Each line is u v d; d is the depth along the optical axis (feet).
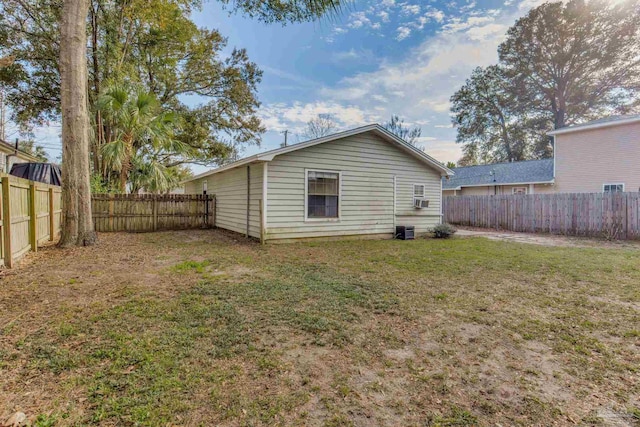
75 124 23.02
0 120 61.05
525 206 41.60
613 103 85.92
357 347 8.75
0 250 15.92
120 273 16.19
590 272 17.37
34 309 10.87
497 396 6.73
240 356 8.10
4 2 40.83
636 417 6.11
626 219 32.58
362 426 5.79
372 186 32.32
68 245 23.15
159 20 42.86
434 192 36.78
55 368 7.28
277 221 27.55
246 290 13.53
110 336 8.93
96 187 38.29
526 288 14.40
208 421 5.77
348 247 26.20
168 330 9.42
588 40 84.02
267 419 5.88
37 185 21.86
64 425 5.53
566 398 6.68
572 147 51.57
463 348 8.79
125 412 5.90
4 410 5.86
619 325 10.34
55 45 45.06
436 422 5.93
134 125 37.55
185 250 23.72
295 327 9.91
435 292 13.73
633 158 44.47
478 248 26.04
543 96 94.68
